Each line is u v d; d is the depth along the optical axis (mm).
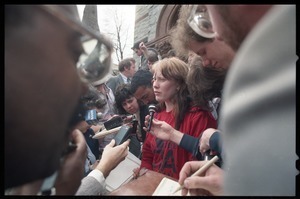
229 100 312
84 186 823
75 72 443
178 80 1389
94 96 1581
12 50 338
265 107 278
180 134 1283
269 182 277
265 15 314
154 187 902
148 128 1388
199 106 1302
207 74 1147
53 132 394
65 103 413
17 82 337
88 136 1510
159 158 1362
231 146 307
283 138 270
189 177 763
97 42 523
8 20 337
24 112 345
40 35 364
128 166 1172
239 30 370
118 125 1744
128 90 1769
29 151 363
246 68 297
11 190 529
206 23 604
